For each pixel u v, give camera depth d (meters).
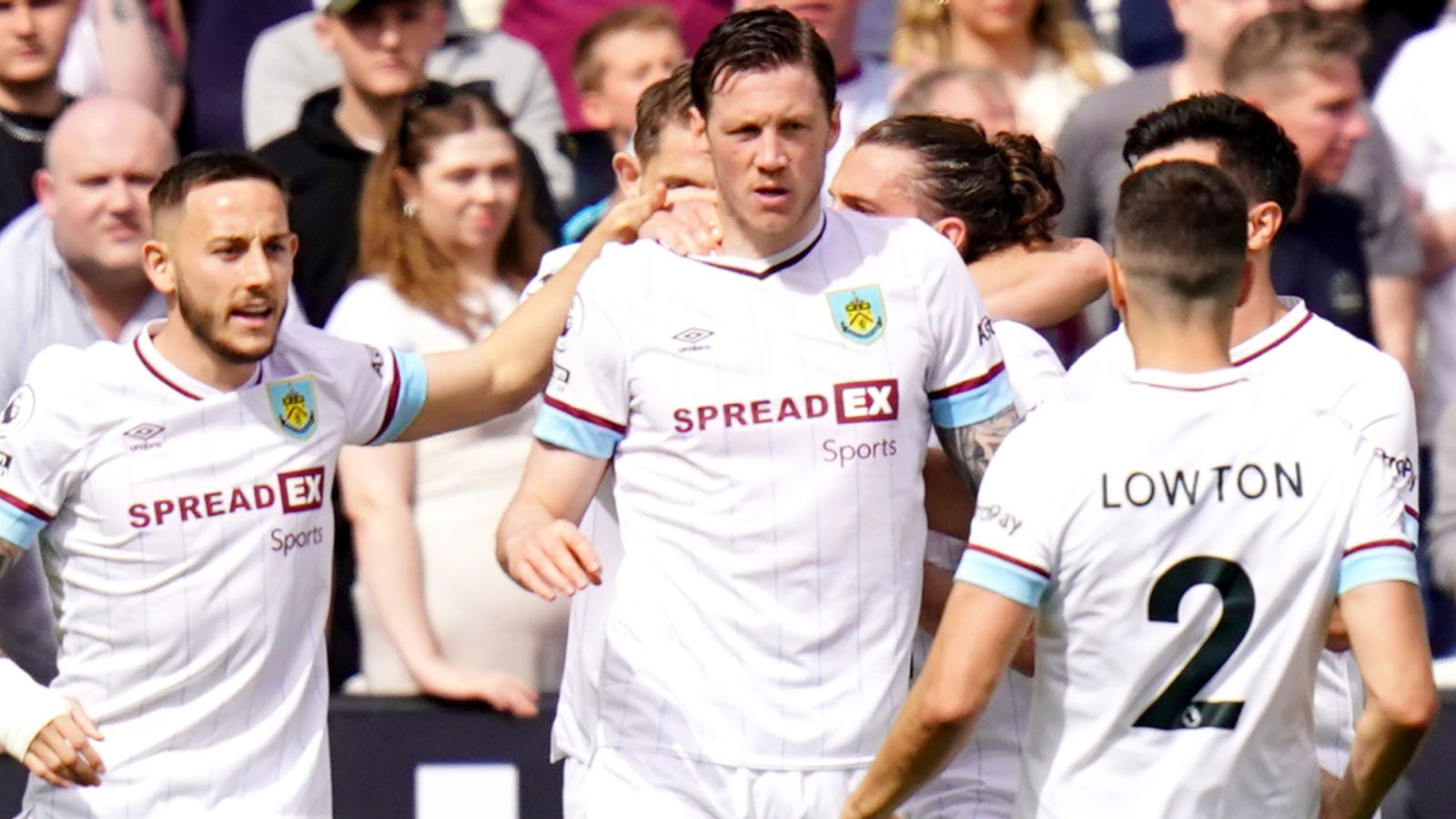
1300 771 12.52
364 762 18.05
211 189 14.12
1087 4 22.05
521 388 15.18
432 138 17.95
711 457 13.60
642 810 13.89
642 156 14.93
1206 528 12.13
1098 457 12.13
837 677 13.73
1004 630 12.14
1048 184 15.34
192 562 14.50
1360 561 12.14
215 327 14.17
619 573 14.01
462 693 17.94
